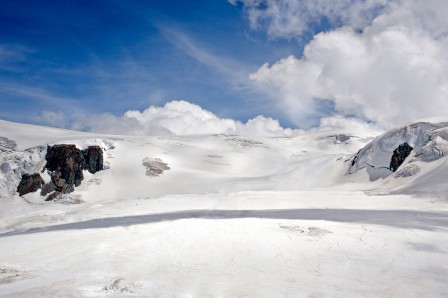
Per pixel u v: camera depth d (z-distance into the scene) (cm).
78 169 8038
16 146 9069
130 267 1258
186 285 1077
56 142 8769
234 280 1120
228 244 1549
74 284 1080
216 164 10569
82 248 1546
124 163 8975
